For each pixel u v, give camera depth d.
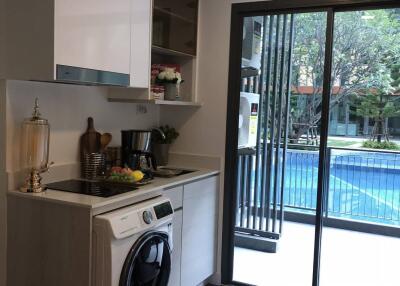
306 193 3.62
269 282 3.32
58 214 2.09
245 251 3.51
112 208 2.15
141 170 2.83
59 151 2.56
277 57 3.20
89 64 2.19
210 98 3.30
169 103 2.93
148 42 2.71
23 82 2.28
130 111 3.16
